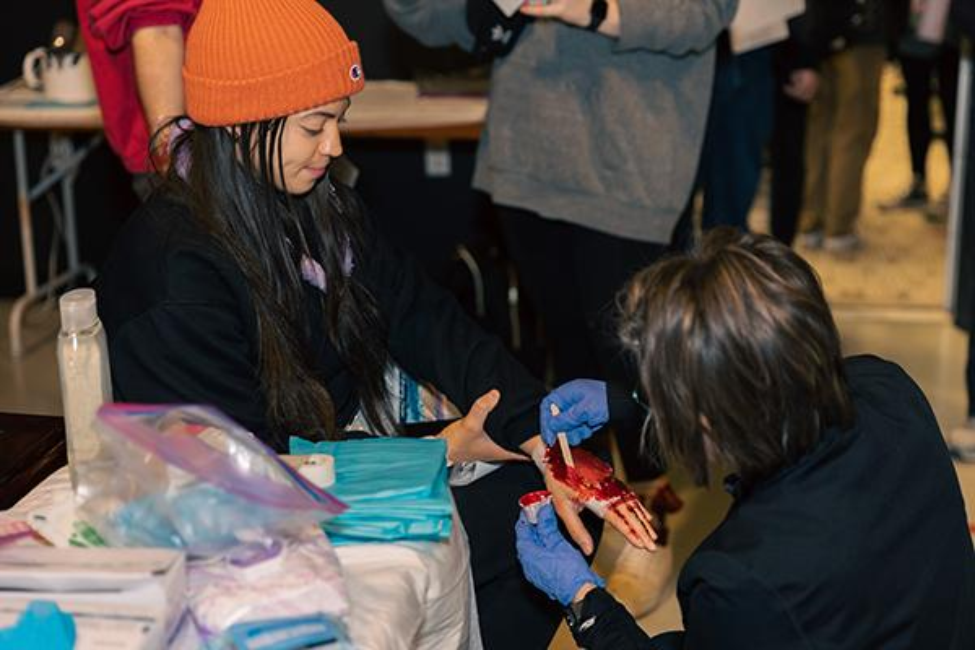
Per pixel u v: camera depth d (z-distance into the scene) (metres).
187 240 2.12
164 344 2.09
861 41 5.46
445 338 2.42
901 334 5.15
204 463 1.64
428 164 5.16
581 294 3.37
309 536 1.71
